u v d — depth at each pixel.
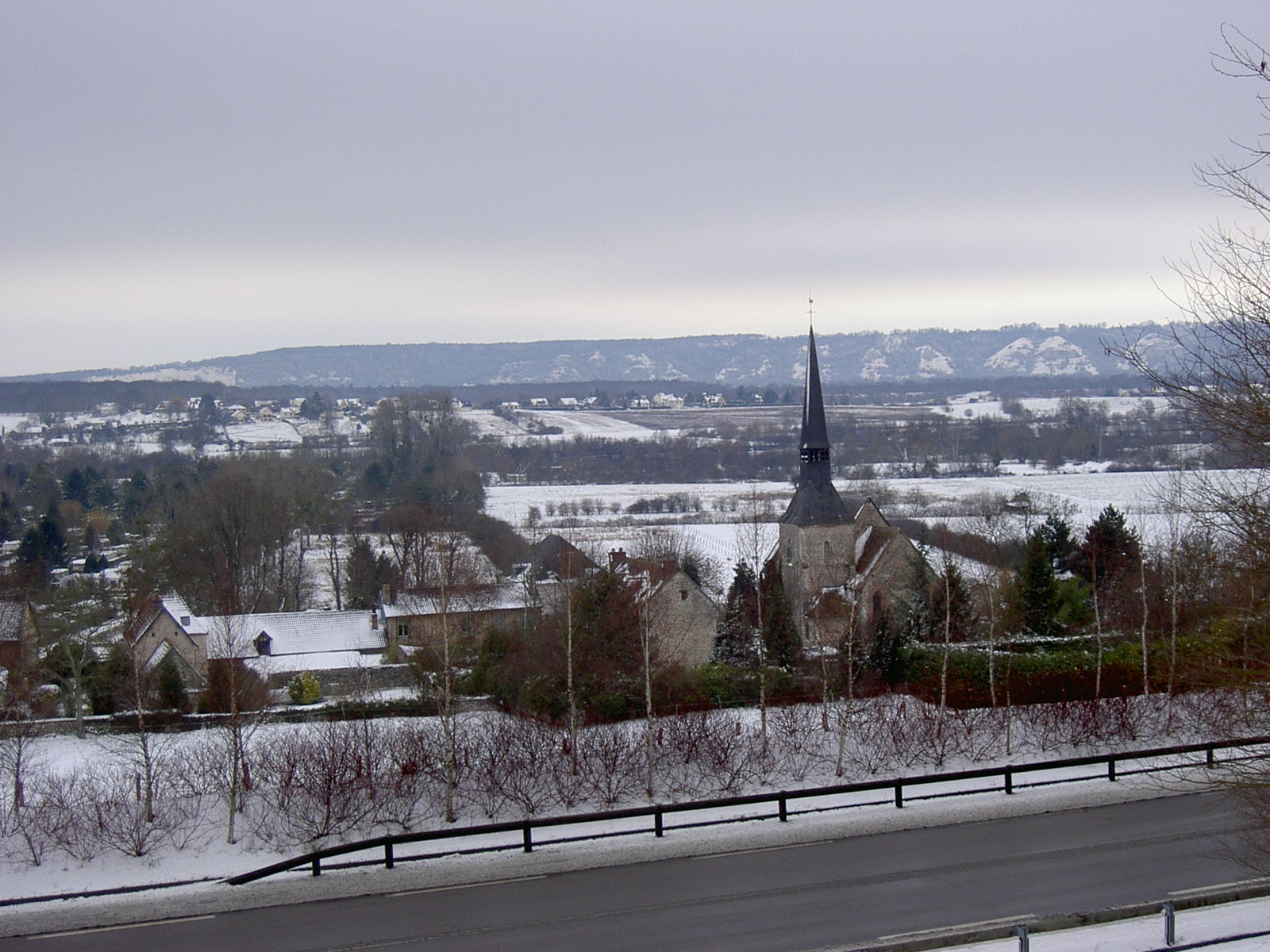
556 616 54.84
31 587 68.19
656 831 36.72
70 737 52.88
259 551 98.06
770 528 93.44
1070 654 56.78
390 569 96.94
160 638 72.31
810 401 76.19
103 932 30.28
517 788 40.62
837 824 37.28
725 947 27.91
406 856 35.16
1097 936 26.67
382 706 54.47
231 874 35.66
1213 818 37.28
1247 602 29.38
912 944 26.47
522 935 29.14
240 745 41.09
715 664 60.28
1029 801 39.31
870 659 57.94
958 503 132.12
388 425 177.62
